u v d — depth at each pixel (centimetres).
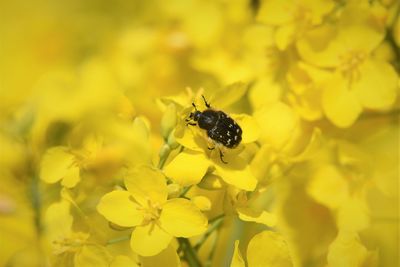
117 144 25
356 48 26
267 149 24
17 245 29
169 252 23
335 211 26
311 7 26
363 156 27
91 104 31
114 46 34
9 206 27
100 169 24
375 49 26
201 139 24
